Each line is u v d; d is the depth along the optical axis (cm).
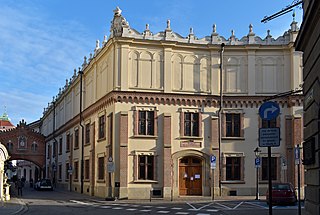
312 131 1511
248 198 3875
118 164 3931
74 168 5675
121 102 4003
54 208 3053
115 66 4031
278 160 4144
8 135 8025
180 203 3403
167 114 4056
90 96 5012
